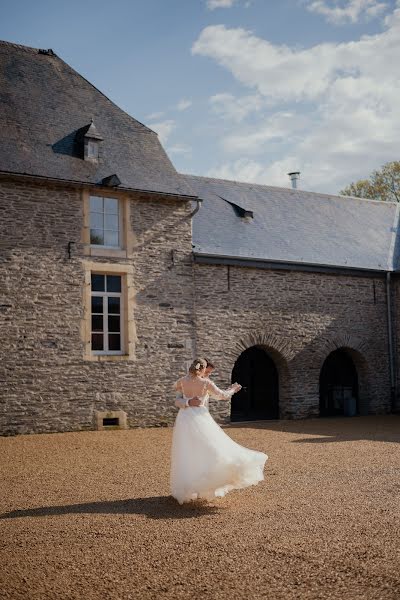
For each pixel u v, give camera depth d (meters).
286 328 16.00
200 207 16.44
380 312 17.81
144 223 14.11
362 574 4.21
